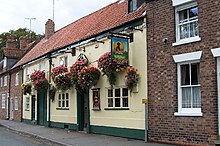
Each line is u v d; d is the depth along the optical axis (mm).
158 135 13008
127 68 14500
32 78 23062
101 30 17281
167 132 12633
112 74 15297
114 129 15570
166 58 12891
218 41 11047
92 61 17562
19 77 30047
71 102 19656
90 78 16406
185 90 12250
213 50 11133
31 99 26484
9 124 26000
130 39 14695
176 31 12664
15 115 30844
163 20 13156
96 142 13906
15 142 15539
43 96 23922
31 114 26438
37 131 19656
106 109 16203
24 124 25750
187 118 11891
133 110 14375
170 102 12594
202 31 11625
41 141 15852
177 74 12461
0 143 15141
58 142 14469
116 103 15633
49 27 29656
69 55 20156
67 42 21438
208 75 11289
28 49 34562
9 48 37250
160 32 13242
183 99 12297
